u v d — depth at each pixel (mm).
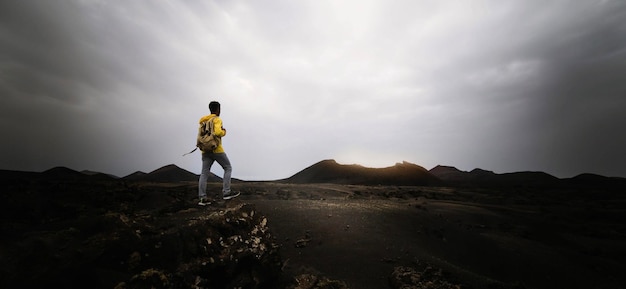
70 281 3129
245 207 5770
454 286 5898
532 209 17797
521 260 8828
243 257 4629
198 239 4387
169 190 12078
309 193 15539
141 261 3695
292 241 7680
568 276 8305
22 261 3062
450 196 21266
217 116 6309
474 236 9961
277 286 5164
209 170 6301
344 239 7879
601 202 21922
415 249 7766
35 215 6531
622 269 9172
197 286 3910
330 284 5410
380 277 6266
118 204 8383
